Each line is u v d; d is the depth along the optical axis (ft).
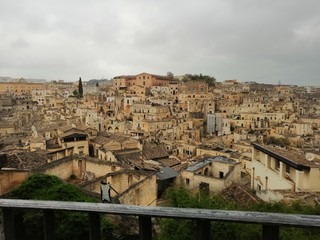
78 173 119.85
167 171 141.38
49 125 256.52
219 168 144.66
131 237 64.59
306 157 88.79
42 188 73.15
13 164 115.75
